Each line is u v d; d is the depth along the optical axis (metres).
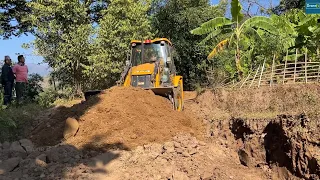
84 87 16.88
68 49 15.28
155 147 7.82
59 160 7.14
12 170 6.68
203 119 10.26
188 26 19.58
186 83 19.95
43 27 15.39
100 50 15.70
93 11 18.55
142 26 16.78
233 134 9.05
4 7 17.27
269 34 14.94
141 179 6.83
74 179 6.58
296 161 7.02
